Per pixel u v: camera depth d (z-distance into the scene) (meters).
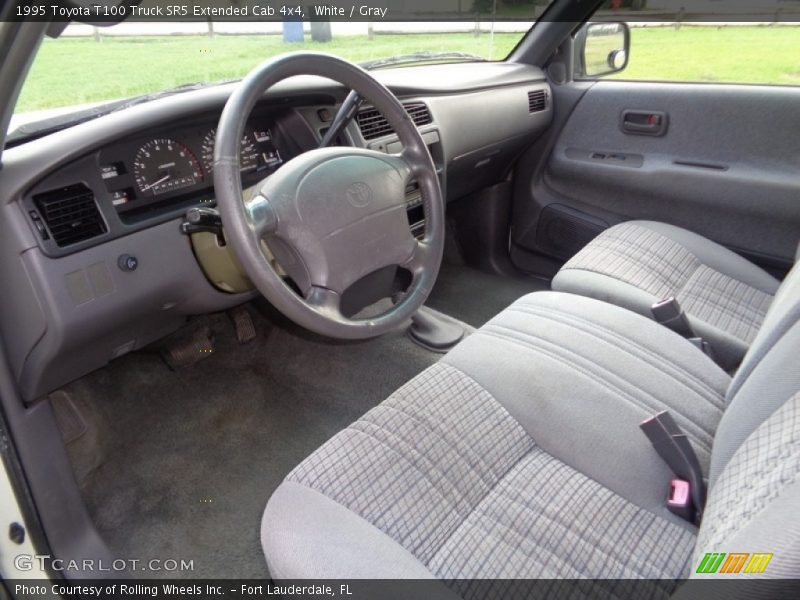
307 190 1.08
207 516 1.50
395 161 1.23
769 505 0.58
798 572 0.49
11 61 0.81
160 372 1.88
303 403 1.83
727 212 1.89
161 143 1.30
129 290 1.23
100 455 1.62
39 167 1.06
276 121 1.54
